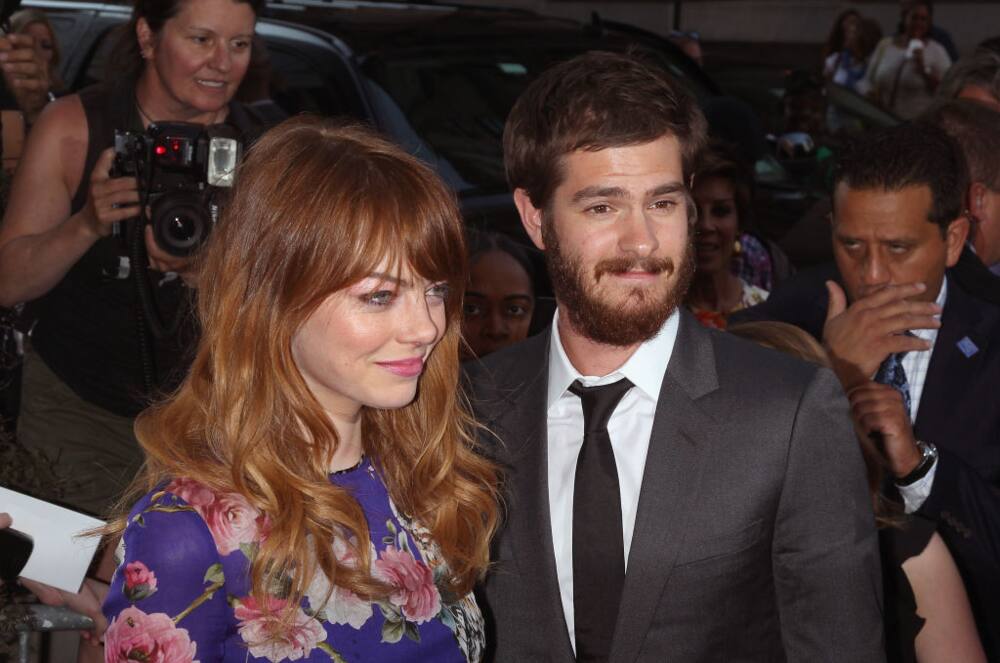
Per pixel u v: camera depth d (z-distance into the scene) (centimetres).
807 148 684
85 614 288
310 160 203
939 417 316
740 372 232
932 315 289
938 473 287
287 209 201
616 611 230
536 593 234
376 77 545
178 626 193
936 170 299
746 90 796
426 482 230
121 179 339
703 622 223
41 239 354
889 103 1133
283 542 199
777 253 535
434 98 552
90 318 366
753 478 223
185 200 337
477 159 539
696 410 229
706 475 225
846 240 311
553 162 223
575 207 223
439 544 228
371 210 199
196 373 212
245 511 201
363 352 203
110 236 356
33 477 308
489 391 249
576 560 233
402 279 203
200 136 338
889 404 284
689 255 228
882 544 269
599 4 1733
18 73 450
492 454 243
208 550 196
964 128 367
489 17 643
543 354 248
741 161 474
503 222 508
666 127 220
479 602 240
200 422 210
